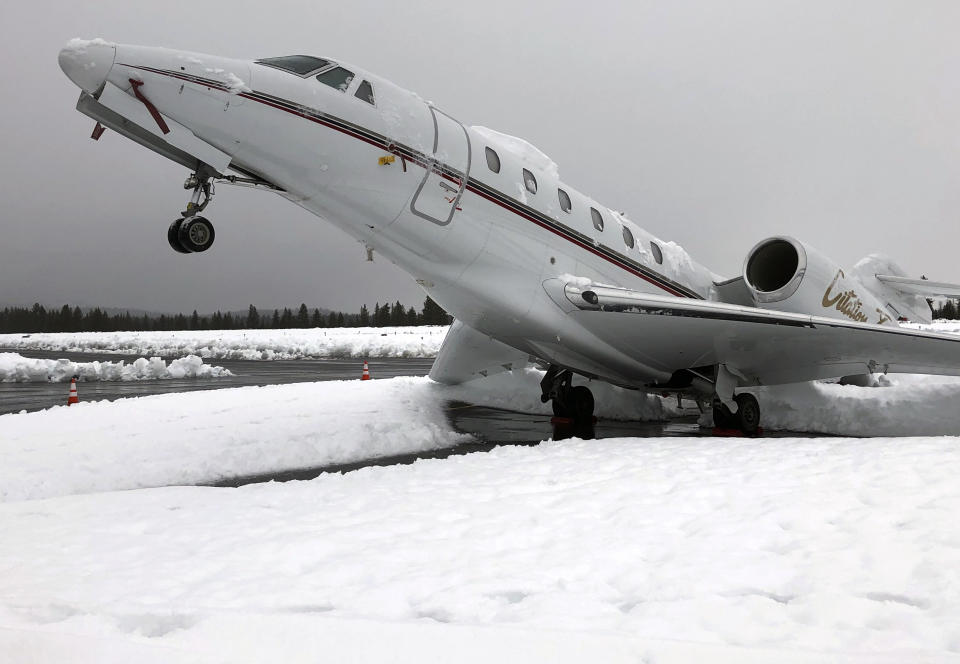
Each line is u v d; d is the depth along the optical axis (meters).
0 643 2.23
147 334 59.66
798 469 4.82
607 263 9.72
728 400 9.64
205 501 4.64
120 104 6.19
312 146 6.92
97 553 3.41
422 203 7.64
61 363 19.12
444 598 2.67
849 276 10.98
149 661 2.14
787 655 2.07
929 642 2.18
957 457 4.77
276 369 22.61
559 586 2.80
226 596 2.74
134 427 8.48
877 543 3.06
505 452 6.37
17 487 6.06
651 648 2.16
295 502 4.54
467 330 11.30
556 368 10.51
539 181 9.01
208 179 6.94
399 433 8.53
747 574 2.82
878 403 10.49
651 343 9.16
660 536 3.41
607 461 5.61
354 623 2.38
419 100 7.97
